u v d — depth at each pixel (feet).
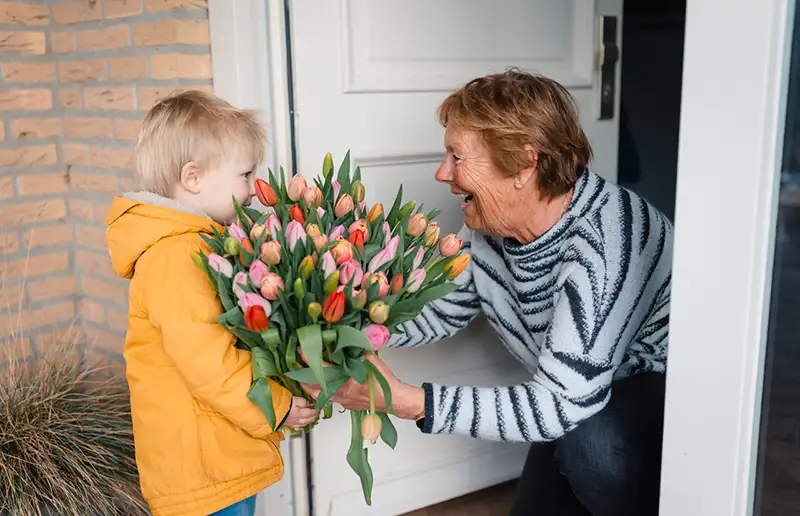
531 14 6.56
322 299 3.55
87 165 6.90
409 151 6.11
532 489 5.55
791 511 3.43
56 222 7.16
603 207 4.46
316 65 5.59
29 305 7.05
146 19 5.91
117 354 6.96
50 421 5.54
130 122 6.27
